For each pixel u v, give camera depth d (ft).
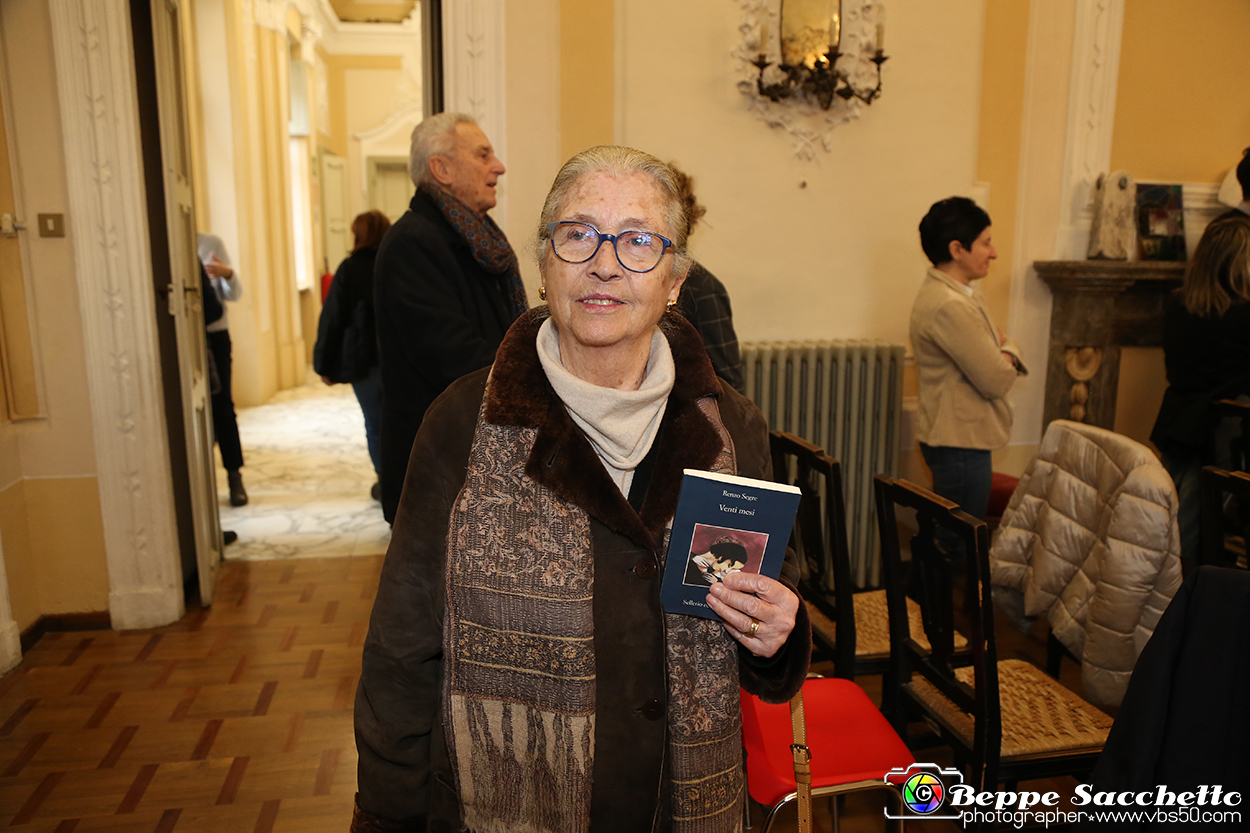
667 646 3.25
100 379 9.80
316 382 29.66
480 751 3.27
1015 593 7.67
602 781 3.23
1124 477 6.33
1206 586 4.22
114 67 9.32
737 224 11.31
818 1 10.74
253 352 24.68
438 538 3.30
